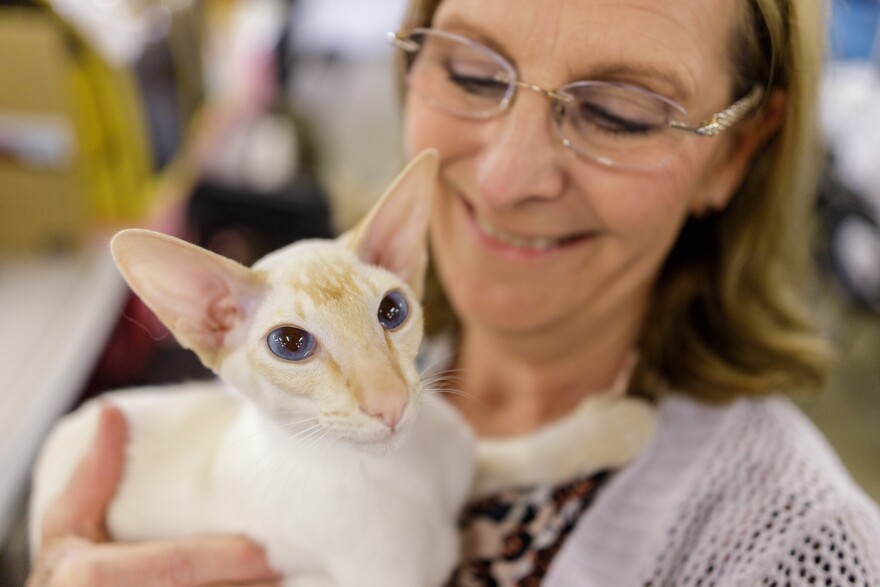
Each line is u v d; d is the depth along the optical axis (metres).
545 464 0.93
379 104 3.16
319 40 3.34
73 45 1.58
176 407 0.94
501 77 0.79
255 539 0.81
